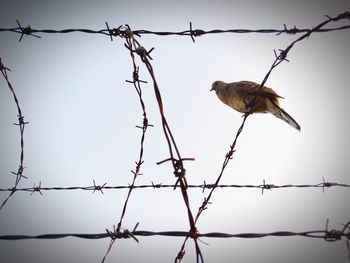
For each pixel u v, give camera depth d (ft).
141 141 16.34
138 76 15.61
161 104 12.96
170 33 17.99
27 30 17.69
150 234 14.07
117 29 16.49
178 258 13.57
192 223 13.51
